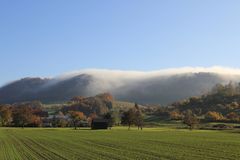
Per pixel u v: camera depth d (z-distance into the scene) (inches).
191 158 2135.8
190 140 3976.4
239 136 4894.2
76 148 2876.5
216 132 6284.5
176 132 6299.2
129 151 2581.2
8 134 5398.6
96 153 2431.1
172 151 2588.6
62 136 4854.8
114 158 2119.8
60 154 2373.3
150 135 5157.5
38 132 6176.2
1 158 2151.8
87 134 5472.4
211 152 2527.1
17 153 2471.7
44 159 2085.4
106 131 6752.0
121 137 4584.2
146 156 2230.6
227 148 2874.0
